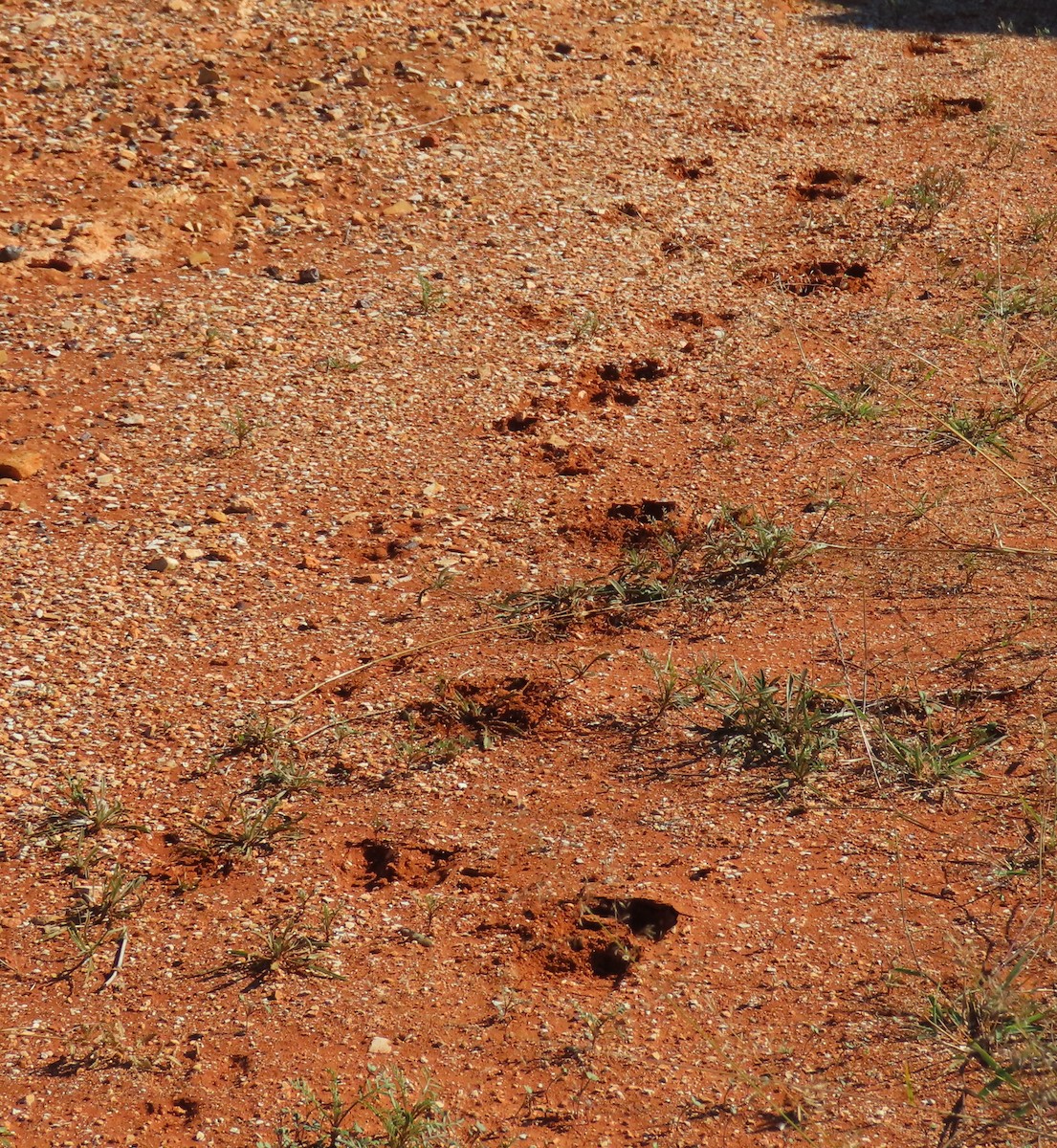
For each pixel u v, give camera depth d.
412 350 6.07
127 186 7.11
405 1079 2.88
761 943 3.17
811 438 5.40
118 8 8.88
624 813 3.64
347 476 5.25
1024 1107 2.70
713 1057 2.88
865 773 3.70
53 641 4.34
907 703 3.91
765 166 8.01
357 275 6.63
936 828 3.48
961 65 9.72
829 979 3.05
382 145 7.77
